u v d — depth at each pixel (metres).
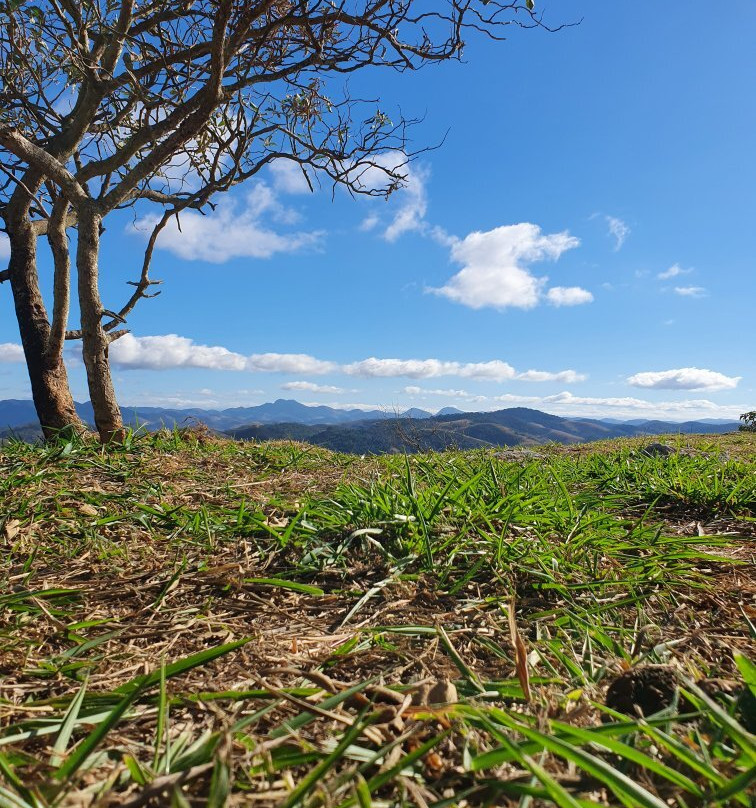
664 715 1.38
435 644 2.11
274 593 2.72
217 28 5.18
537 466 5.76
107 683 1.86
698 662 1.98
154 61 6.32
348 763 1.27
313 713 1.38
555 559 2.94
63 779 1.21
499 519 3.47
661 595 2.66
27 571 2.85
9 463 4.65
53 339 6.94
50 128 6.66
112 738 1.44
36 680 1.87
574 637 2.24
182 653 2.12
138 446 5.77
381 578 2.87
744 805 1.05
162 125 5.98
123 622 2.39
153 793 1.07
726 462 6.32
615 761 1.24
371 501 3.54
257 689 1.78
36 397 7.05
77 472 4.66
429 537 3.13
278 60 6.43
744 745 1.11
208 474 5.19
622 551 3.34
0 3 5.52
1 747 1.38
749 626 2.16
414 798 1.13
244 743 1.32
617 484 5.29
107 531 3.49
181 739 1.38
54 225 6.59
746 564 3.18
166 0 6.11
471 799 1.18
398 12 6.00
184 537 3.43
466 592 2.72
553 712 1.49
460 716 1.40
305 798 1.08
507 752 1.16
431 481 4.61
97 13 5.79
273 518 3.68
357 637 2.20
